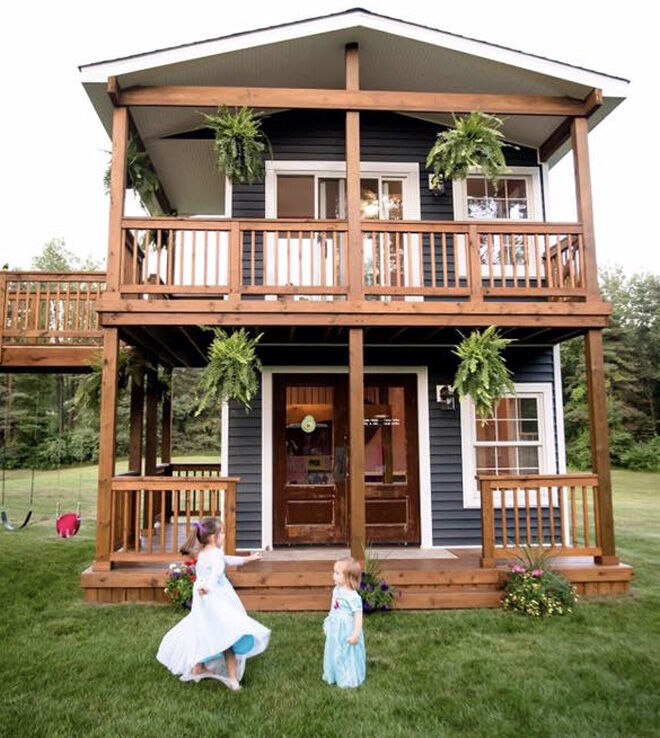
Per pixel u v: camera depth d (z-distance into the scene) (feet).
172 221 19.25
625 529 35.12
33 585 20.03
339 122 24.58
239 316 18.90
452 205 24.56
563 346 90.33
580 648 14.28
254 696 11.69
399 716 10.93
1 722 10.64
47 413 76.54
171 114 23.15
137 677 12.53
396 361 23.93
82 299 30.19
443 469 23.52
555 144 23.93
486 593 17.65
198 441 88.12
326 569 18.42
